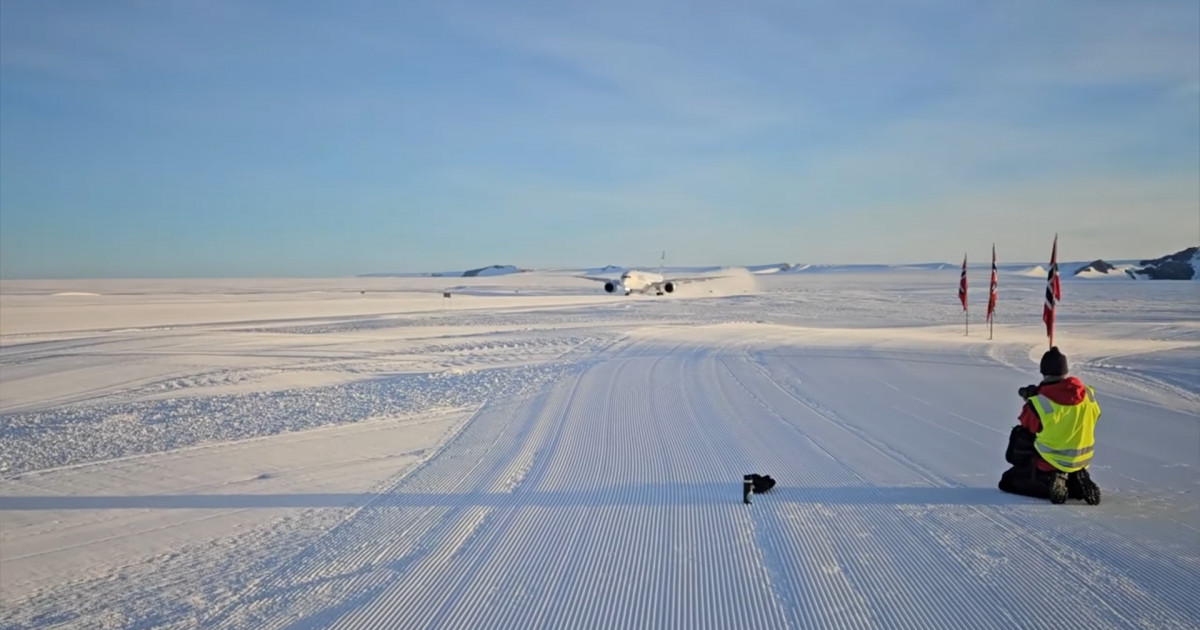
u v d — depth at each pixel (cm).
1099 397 1320
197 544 609
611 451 908
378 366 1930
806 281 13188
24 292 9781
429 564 547
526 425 1101
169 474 852
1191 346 2372
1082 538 565
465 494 736
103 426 1168
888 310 5091
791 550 552
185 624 457
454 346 2456
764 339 2578
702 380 1555
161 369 1897
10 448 1020
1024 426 682
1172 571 498
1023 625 423
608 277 12556
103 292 9862
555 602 472
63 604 493
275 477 827
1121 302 5834
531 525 630
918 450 890
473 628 438
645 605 463
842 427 1042
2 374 1850
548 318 4138
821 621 434
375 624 448
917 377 1600
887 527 599
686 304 6038
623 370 1742
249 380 1688
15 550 602
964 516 625
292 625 451
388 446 982
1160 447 907
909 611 444
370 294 8756
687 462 841
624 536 593
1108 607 445
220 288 11894
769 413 1162
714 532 597
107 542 618
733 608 455
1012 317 4238
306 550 586
